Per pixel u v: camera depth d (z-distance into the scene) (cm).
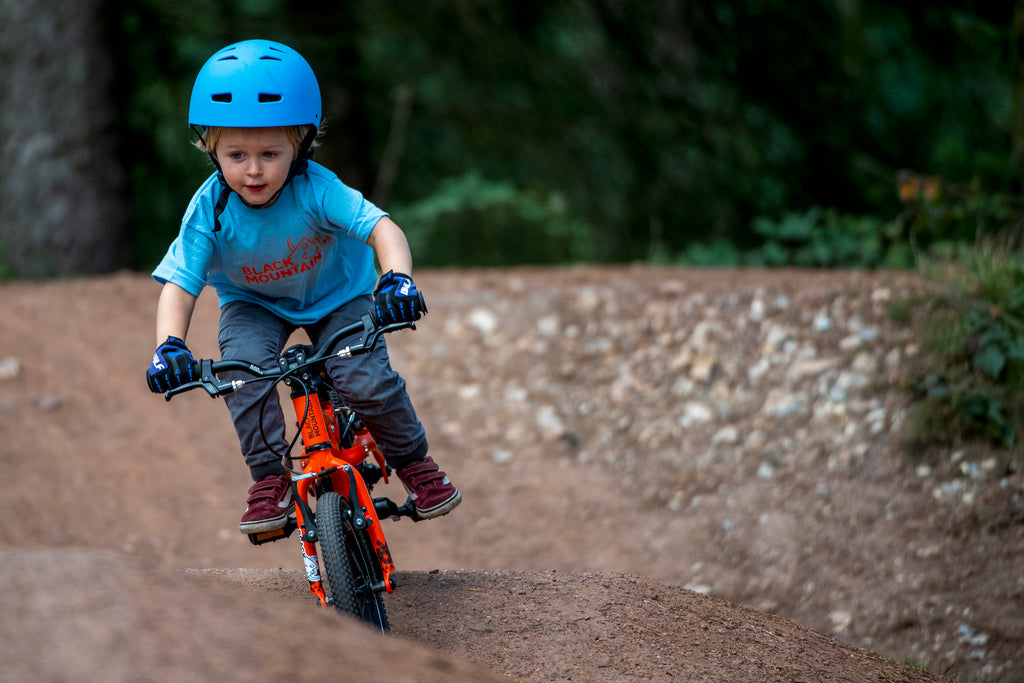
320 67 2898
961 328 1401
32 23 2470
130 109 2669
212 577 912
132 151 2678
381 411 793
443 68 2959
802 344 1538
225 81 709
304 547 743
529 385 1648
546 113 2912
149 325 1889
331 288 819
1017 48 1689
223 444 1600
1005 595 1109
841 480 1326
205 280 772
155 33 2711
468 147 3125
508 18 2811
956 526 1212
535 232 2753
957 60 2403
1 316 1862
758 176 2709
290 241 768
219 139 721
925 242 1867
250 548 1367
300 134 741
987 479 1255
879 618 1116
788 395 1476
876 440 1359
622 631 810
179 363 693
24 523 1364
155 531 1383
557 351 1698
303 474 727
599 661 756
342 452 773
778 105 2662
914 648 1071
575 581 898
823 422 1416
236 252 769
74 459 1517
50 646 489
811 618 1139
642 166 2855
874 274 1667
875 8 2406
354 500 733
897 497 1275
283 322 826
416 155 3161
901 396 1392
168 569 580
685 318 1672
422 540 1374
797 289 1641
